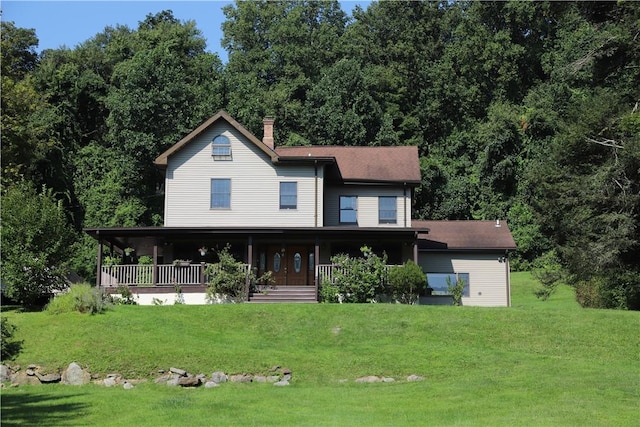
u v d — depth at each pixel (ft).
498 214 212.02
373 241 120.26
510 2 247.29
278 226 117.70
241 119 206.80
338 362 79.36
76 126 211.20
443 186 215.72
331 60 259.60
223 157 119.96
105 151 205.98
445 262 124.06
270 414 62.18
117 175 196.54
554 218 142.00
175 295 109.19
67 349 81.41
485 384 70.79
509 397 65.87
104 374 77.71
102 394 72.59
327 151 132.16
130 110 189.67
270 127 133.39
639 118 118.83
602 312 95.45
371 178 123.13
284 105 220.84
